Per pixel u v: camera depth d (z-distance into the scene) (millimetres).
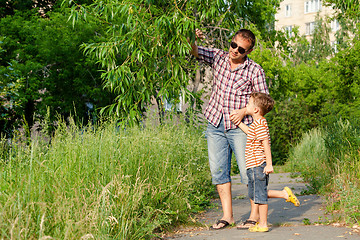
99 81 14195
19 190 2789
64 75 13750
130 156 4473
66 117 14719
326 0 14141
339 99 18750
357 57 16234
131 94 5535
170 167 4980
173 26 5074
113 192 3562
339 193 5039
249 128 4031
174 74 5316
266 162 3912
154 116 6266
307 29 44562
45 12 17609
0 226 2375
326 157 8242
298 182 8906
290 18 45781
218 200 6559
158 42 5211
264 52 16766
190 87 11547
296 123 18672
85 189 3369
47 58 13938
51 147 4129
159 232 4008
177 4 5449
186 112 7887
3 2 17219
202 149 6789
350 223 3932
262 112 4031
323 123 18469
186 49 4680
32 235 2480
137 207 3793
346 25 23891
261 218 3887
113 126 5090
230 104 4199
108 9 5598
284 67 17812
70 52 13641
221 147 4281
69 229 2600
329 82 19406
